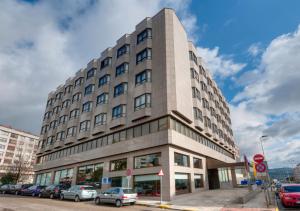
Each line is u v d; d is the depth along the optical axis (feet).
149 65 89.86
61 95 154.92
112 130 95.20
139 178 77.51
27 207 53.01
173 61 85.56
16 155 273.75
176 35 93.81
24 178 229.86
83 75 134.51
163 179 68.90
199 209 47.55
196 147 91.30
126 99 94.48
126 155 85.35
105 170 92.79
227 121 179.52
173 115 77.41
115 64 108.68
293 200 45.34
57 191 82.84
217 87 161.27
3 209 48.52
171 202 60.80
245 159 81.97
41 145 153.48
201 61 122.11
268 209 43.83
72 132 120.57
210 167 99.66
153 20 98.84
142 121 83.15
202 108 110.63
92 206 56.44
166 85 80.28
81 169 108.68
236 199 58.70
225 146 149.59
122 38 109.40
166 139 71.92
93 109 113.09
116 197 57.16
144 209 50.47
